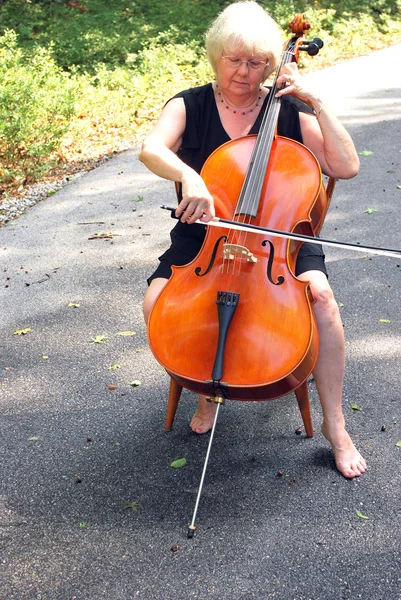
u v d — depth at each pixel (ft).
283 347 7.41
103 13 49.65
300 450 8.98
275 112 8.72
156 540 7.53
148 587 6.92
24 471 8.75
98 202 19.60
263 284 7.86
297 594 6.79
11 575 7.13
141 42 42.60
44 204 19.72
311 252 8.54
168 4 51.72
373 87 31.35
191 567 7.15
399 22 50.72
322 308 8.00
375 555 7.25
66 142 25.22
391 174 20.56
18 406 10.18
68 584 6.99
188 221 7.84
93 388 10.59
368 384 10.39
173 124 8.81
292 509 7.93
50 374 11.01
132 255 15.79
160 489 8.33
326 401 8.41
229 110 8.91
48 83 27.94
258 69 8.40
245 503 8.05
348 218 17.49
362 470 8.48
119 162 23.31
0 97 23.31
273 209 8.38
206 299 7.86
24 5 49.01
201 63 36.73
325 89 31.63
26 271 15.21
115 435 9.44
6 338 12.23
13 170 22.00
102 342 11.96
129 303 13.42
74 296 13.83
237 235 8.26
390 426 9.40
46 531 7.72
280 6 46.91
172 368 7.53
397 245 15.74
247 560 7.22
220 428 9.50
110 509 8.02
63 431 9.56
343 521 7.74
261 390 7.40
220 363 7.28
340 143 8.35
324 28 47.06
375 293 13.37
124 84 32.53
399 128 24.93
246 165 8.64
